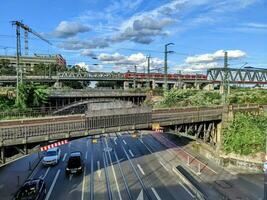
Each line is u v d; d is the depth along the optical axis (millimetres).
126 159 46062
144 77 115938
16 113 41438
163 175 38562
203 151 49156
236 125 46469
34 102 53469
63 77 109500
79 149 52344
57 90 70438
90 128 32938
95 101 61125
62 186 33969
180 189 33625
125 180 36375
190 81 120688
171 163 44344
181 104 66875
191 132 46250
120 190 33062
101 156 47719
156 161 45219
